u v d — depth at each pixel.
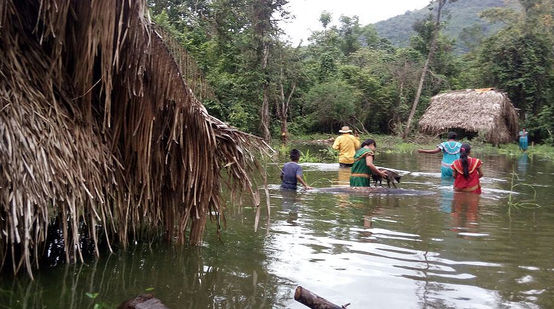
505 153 19.91
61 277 3.32
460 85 35.12
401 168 12.20
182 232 4.23
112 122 3.97
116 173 3.94
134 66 3.68
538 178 10.27
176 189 4.28
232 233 4.69
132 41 3.59
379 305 2.92
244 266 3.66
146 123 3.85
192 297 3.02
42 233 3.18
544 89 28.91
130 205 4.11
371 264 3.72
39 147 3.21
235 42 23.16
